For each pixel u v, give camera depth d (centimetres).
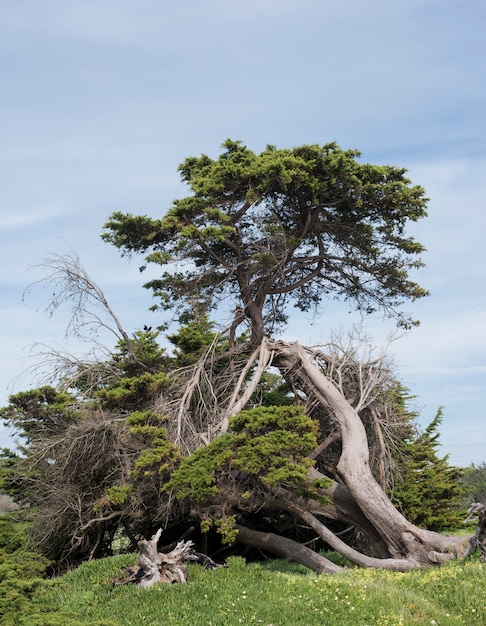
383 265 3138
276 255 2789
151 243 2806
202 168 2933
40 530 2277
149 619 1220
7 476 2570
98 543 2405
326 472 2773
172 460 2144
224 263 2764
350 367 2783
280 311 3225
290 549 2231
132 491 2142
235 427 2170
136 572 1498
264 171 2636
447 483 2994
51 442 2409
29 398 2534
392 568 2088
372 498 2220
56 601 1386
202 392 2709
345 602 1355
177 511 2348
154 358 2914
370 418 2741
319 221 3083
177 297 2814
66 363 2653
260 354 2666
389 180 2964
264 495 2181
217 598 1337
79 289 2612
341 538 2684
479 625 1327
